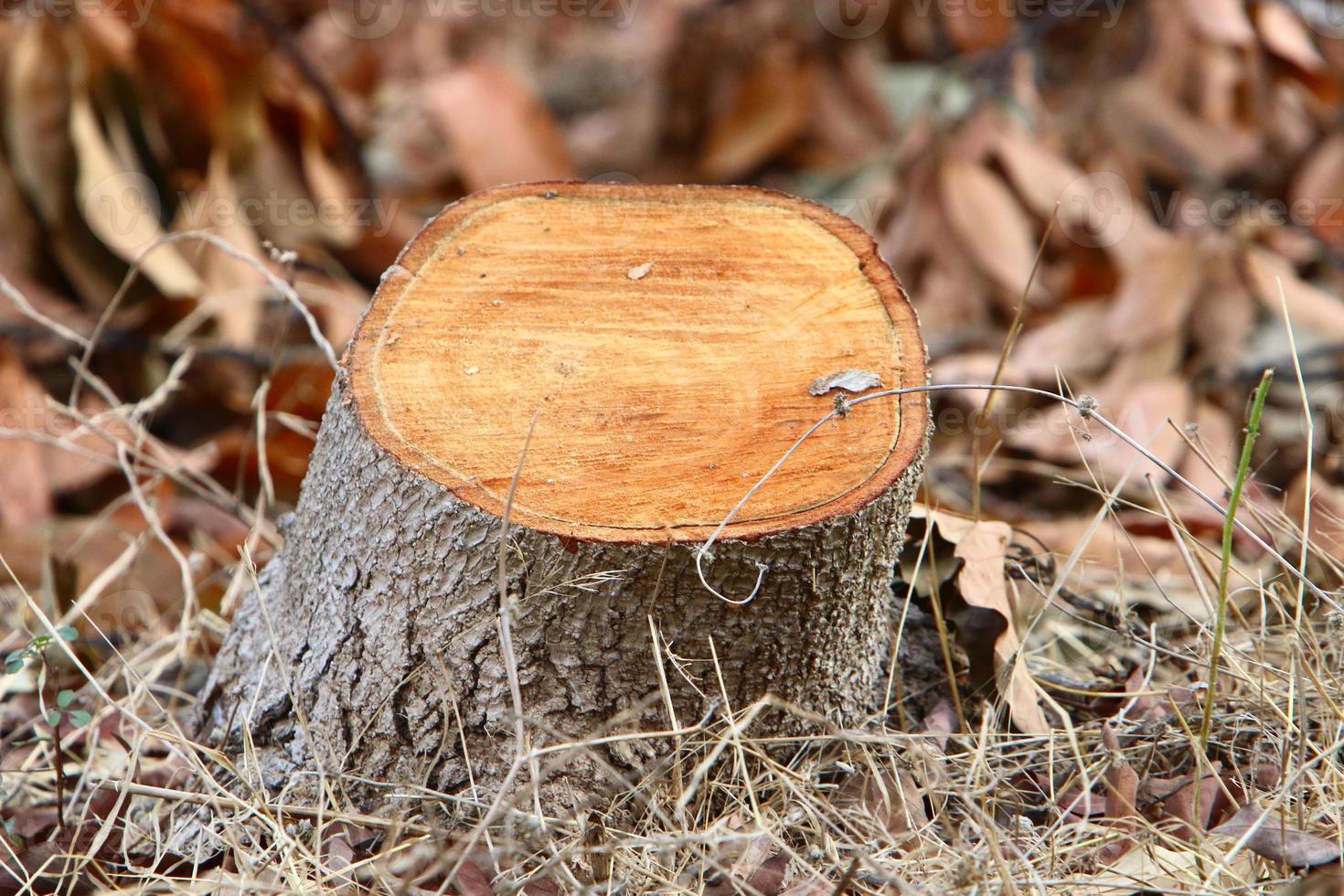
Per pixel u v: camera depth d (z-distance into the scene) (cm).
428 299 166
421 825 165
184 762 171
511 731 164
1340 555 180
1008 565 176
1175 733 171
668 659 163
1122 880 164
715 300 166
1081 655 180
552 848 162
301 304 174
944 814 163
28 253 214
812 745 167
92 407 207
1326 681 170
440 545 162
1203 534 190
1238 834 165
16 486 194
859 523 162
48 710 168
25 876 165
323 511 166
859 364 165
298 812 165
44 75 212
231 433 196
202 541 190
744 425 163
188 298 208
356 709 166
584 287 167
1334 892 161
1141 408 204
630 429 163
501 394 164
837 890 160
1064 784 169
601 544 160
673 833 162
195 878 165
